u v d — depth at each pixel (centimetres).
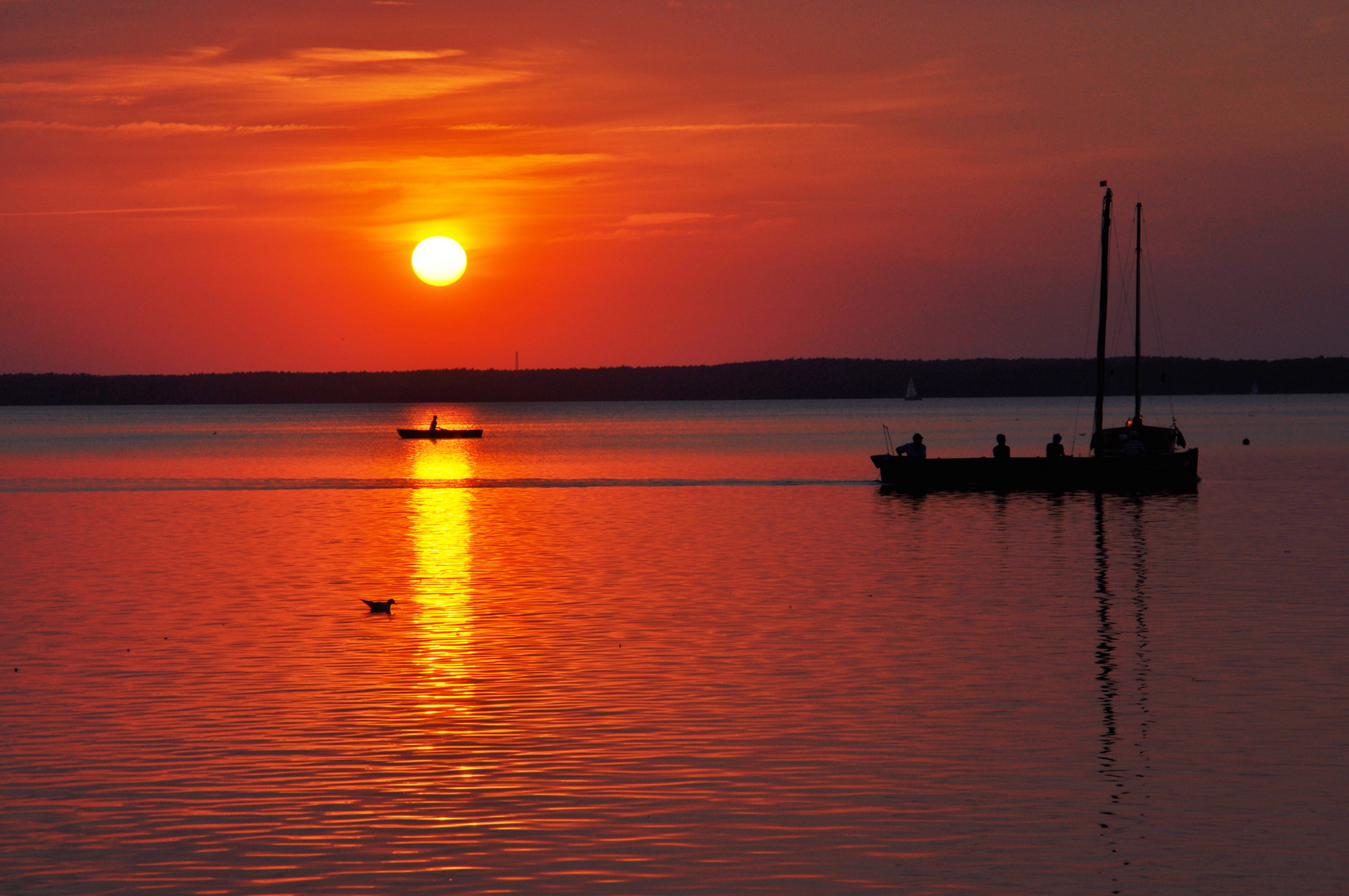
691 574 5566
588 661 3734
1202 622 4331
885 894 2092
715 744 2888
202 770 2717
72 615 4584
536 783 2623
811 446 19788
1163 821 2402
